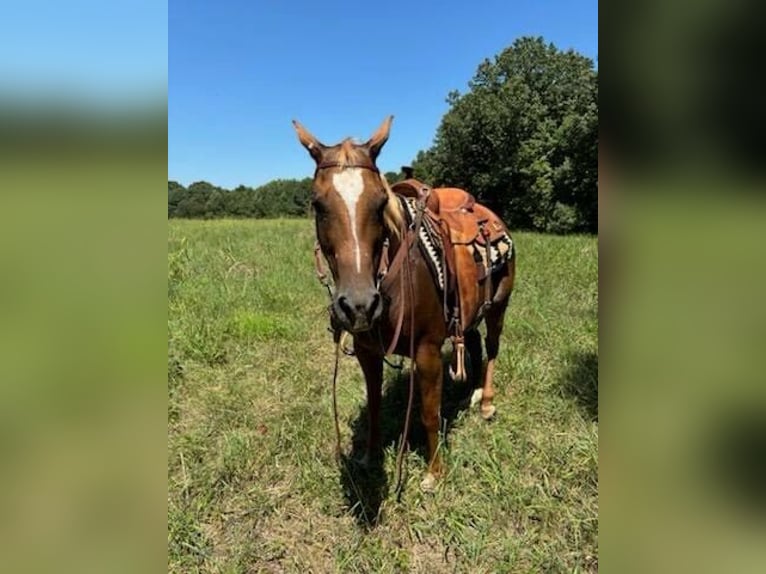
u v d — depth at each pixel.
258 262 9.58
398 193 3.27
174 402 4.11
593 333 5.54
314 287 7.62
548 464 3.26
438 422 3.11
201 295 6.62
